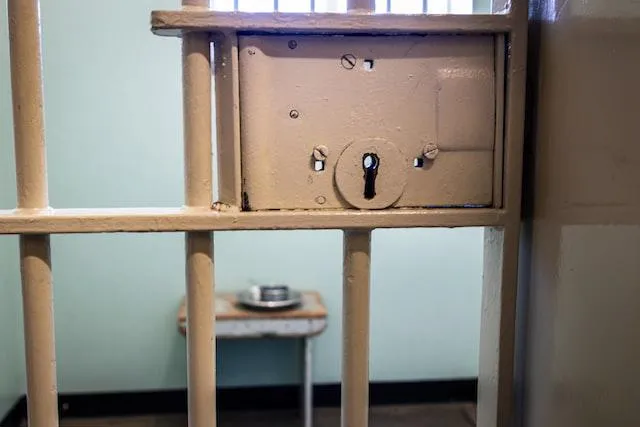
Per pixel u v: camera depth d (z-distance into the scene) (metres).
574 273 0.53
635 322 0.45
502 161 0.60
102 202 2.57
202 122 0.57
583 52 0.52
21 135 0.56
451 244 2.78
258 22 0.55
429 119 0.59
